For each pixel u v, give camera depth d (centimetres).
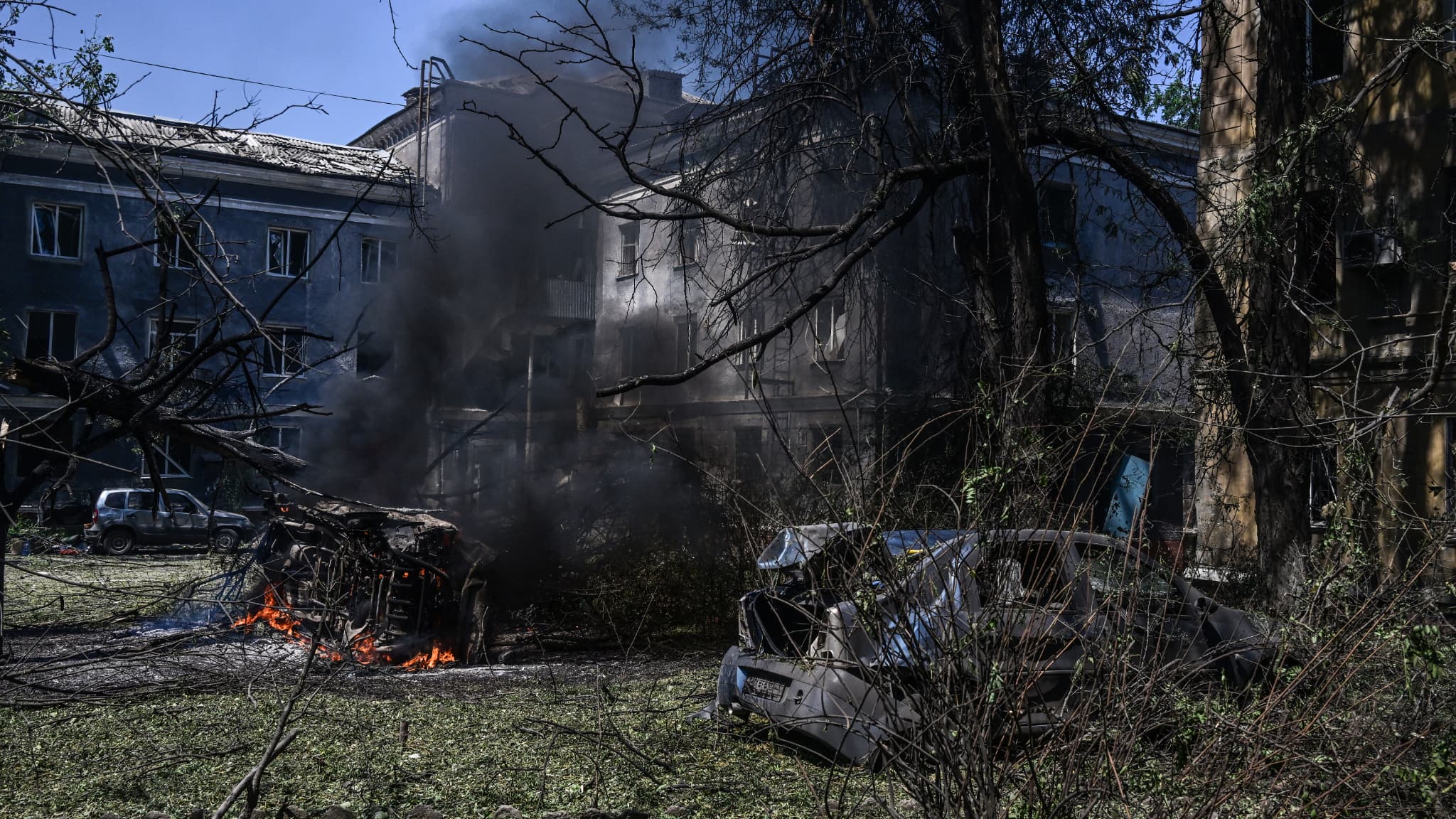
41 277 2783
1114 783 368
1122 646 384
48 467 874
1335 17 1412
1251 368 1055
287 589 1062
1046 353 1080
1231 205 1108
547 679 885
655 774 576
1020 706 370
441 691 830
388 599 998
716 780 562
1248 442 1059
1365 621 417
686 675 897
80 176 2808
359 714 711
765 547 537
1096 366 1085
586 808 515
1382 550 569
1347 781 382
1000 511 404
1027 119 1173
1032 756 369
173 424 874
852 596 389
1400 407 741
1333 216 1170
